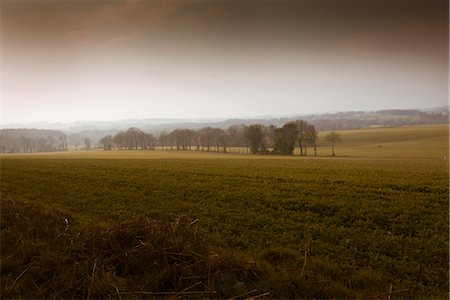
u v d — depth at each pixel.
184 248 5.56
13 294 4.67
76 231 7.02
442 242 7.52
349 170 22.00
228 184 15.07
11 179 17.23
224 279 4.94
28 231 6.81
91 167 23.66
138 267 5.32
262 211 10.30
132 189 13.88
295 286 4.86
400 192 13.08
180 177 17.59
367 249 7.28
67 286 4.74
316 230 8.42
